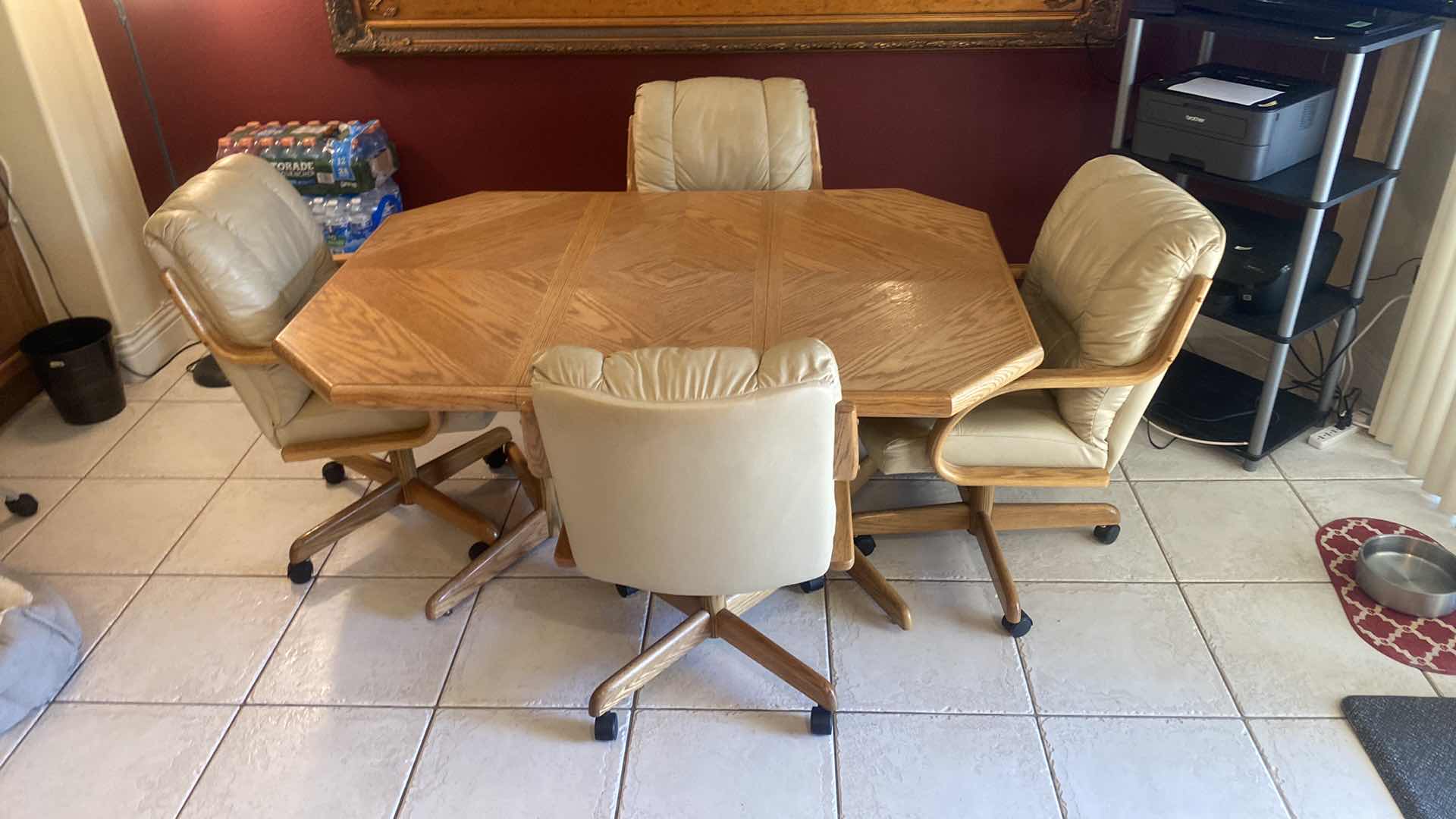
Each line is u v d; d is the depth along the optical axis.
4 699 2.09
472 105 3.41
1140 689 2.14
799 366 1.47
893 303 2.08
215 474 2.89
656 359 1.49
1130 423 2.12
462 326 2.03
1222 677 2.17
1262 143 2.45
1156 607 2.35
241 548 2.61
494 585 2.46
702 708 2.14
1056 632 2.29
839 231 2.44
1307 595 2.37
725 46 3.22
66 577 2.52
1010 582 2.28
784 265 2.27
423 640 2.31
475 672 2.23
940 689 2.16
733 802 1.94
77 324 3.14
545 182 3.54
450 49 3.26
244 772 2.03
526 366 1.88
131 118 3.33
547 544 2.57
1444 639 2.23
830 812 1.91
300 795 1.98
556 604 2.40
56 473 2.91
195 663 2.27
